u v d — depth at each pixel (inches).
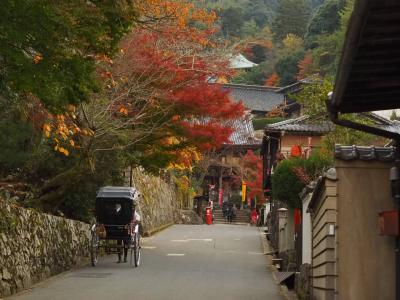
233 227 2117.4
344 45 262.2
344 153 409.7
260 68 3346.5
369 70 303.9
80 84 449.4
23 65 424.2
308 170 896.3
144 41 852.0
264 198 2160.4
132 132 916.6
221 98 948.0
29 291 669.3
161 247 1328.7
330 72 2524.6
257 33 3400.6
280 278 807.1
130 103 910.4
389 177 403.9
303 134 1358.3
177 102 928.3
